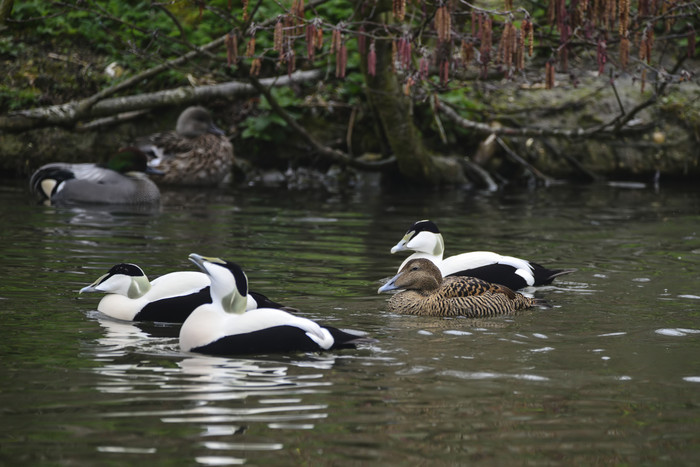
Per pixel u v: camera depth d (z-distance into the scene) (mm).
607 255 14156
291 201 19562
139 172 19438
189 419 6875
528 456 6316
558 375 8109
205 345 8656
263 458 6207
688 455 6371
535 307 10922
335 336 8945
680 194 21734
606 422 6969
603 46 14016
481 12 13523
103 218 16688
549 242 15203
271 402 7262
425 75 14875
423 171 22016
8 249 13406
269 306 10008
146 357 8492
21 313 10000
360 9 18047
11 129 20344
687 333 9625
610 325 9977
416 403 7305
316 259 13391
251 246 14234
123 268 10188
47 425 6723
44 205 18078
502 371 8195
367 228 16219
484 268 12047
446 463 6168
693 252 14469
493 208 19000
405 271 11078
